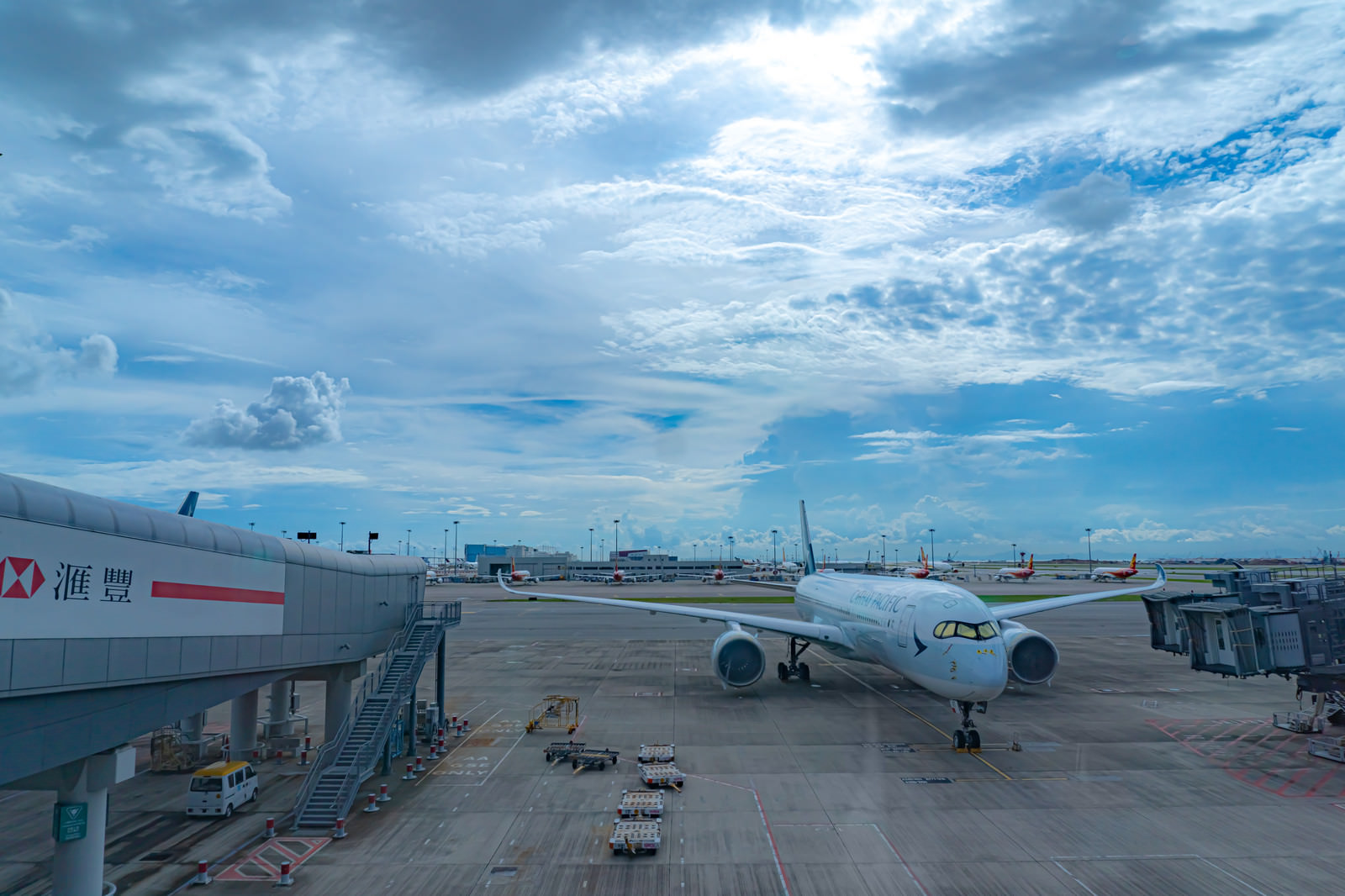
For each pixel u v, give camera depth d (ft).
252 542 71.51
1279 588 102.78
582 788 83.51
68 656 48.67
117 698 54.13
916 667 96.53
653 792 79.20
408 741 98.27
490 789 83.56
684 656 183.93
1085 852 65.00
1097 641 207.10
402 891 58.59
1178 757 93.20
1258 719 114.11
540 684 145.48
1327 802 77.30
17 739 45.19
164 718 59.62
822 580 167.94
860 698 128.88
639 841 65.10
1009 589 389.39
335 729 93.04
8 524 44.11
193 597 62.13
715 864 63.05
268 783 87.15
